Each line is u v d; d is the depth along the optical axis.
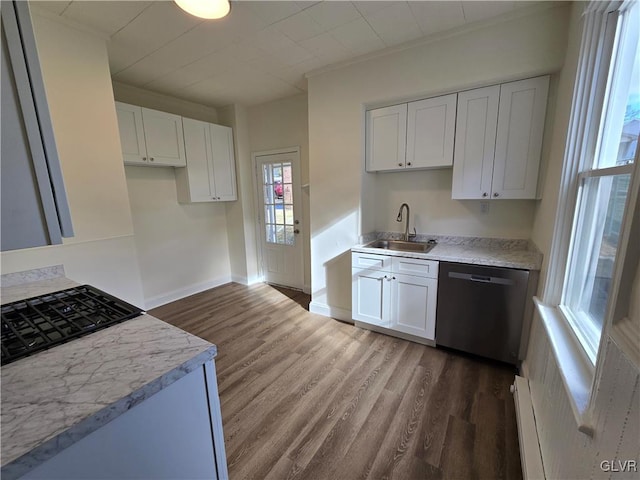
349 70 2.59
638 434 0.59
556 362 1.17
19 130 0.65
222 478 1.01
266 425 1.69
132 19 1.94
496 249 2.48
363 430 1.64
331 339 2.66
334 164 2.83
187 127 3.42
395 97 2.42
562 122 1.66
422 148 2.43
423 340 2.54
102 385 0.75
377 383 2.04
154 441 0.80
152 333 1.01
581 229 1.48
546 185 1.94
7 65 0.63
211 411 0.95
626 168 0.99
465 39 2.10
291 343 2.61
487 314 2.16
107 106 2.21
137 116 2.96
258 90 3.32
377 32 2.14
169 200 3.62
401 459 1.46
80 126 2.08
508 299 2.07
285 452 1.51
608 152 1.30
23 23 0.64
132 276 2.43
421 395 1.91
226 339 2.71
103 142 2.21
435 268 2.30
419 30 2.12
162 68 2.70
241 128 3.96
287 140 3.72
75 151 2.07
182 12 1.88
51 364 0.84
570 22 1.73
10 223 0.66
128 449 0.75
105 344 0.94
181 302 3.66
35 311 1.19
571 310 1.51
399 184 2.92
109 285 2.30
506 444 1.54
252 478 1.38
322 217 2.99
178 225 3.74
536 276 1.97
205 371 0.92
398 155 2.55
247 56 2.48
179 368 0.82
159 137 3.16
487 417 1.71
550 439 1.24
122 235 2.35
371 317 2.72
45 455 0.59
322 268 3.10
